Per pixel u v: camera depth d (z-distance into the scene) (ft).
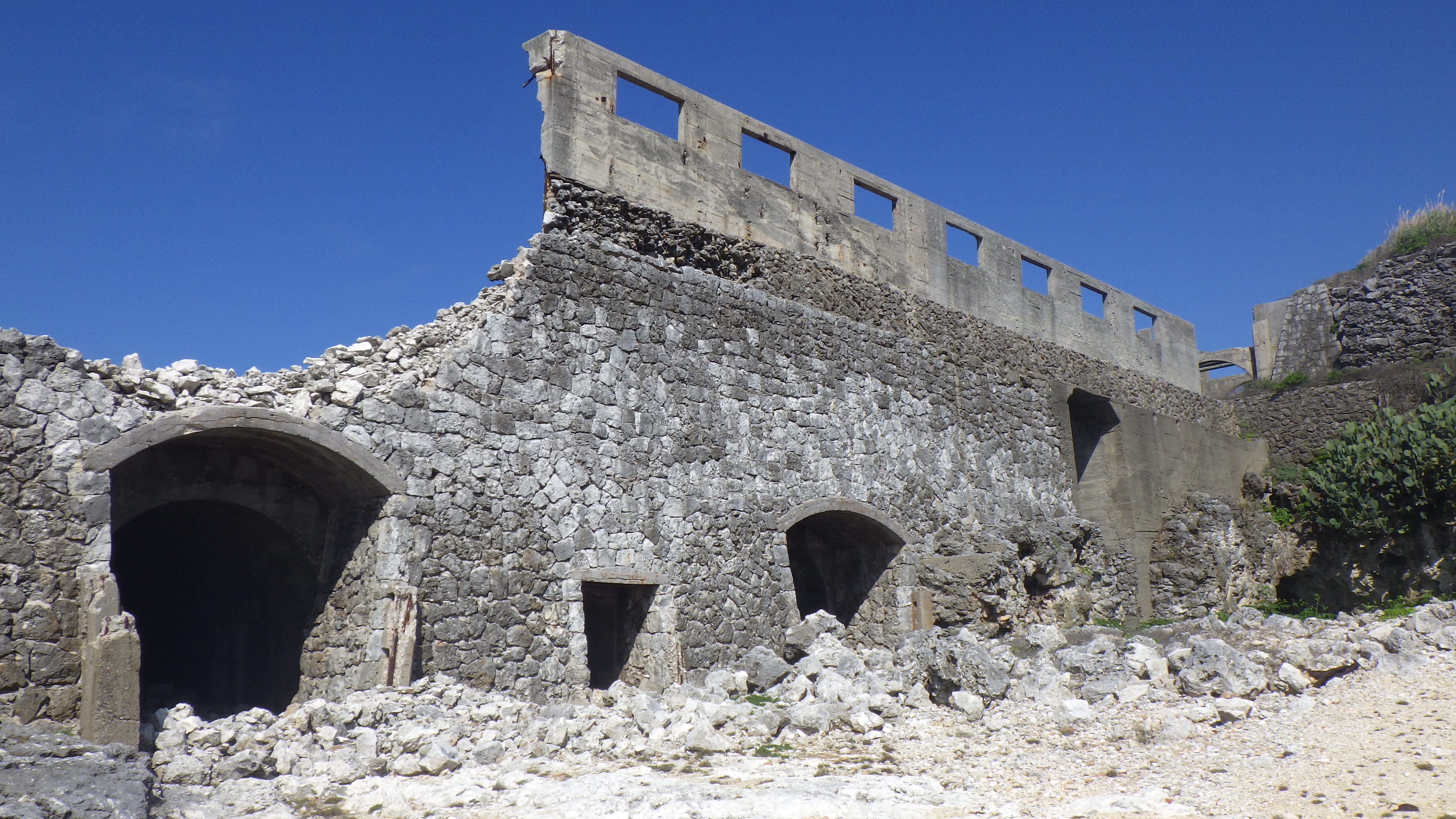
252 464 42.09
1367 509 72.95
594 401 48.34
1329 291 109.70
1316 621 48.60
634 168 53.83
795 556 64.75
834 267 63.05
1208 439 89.71
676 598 49.03
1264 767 28.63
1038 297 79.77
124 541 47.34
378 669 38.86
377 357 42.96
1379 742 29.53
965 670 39.86
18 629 32.22
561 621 45.06
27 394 33.94
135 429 35.63
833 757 33.32
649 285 51.80
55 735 28.81
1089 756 31.37
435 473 42.47
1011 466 71.10
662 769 31.71
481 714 36.76
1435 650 37.19
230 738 32.19
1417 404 89.71
